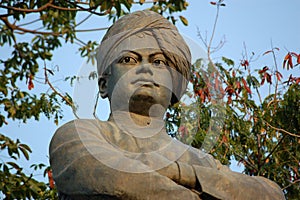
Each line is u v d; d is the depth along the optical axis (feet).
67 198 10.98
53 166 11.05
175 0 27.17
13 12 27.66
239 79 25.55
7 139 25.63
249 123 25.05
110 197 10.37
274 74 26.35
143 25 12.28
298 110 25.85
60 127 11.47
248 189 11.14
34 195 24.43
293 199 24.52
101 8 24.49
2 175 24.58
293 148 25.44
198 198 10.77
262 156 25.17
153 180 10.46
